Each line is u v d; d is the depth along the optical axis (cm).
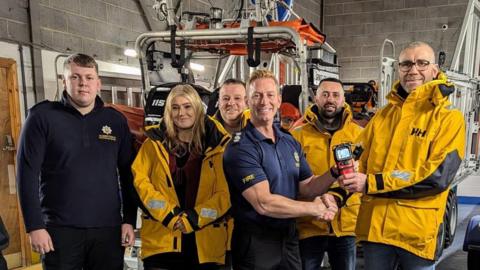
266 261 174
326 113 244
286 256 178
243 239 176
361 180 176
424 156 177
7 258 371
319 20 924
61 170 197
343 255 241
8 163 373
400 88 195
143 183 194
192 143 197
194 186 196
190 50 337
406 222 178
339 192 193
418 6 839
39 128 194
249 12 320
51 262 199
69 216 197
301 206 163
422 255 179
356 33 898
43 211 200
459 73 421
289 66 450
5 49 359
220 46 305
